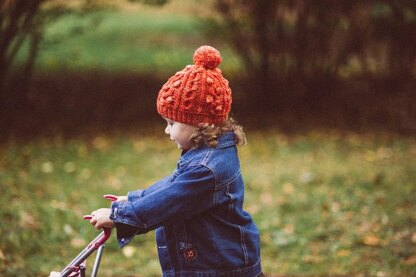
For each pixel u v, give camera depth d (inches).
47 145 337.1
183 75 114.1
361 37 406.3
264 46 410.3
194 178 111.3
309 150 343.3
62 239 207.5
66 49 588.7
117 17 761.0
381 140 362.3
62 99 430.0
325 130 383.6
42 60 540.1
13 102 390.3
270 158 328.2
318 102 418.0
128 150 338.3
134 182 283.9
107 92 458.9
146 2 397.1
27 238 199.8
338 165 313.3
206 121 114.0
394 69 421.1
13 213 213.9
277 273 191.6
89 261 198.4
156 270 192.5
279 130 383.6
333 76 415.2
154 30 707.4
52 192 257.1
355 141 360.5
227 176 113.5
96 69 529.7
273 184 282.8
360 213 241.6
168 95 114.2
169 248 114.6
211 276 112.7
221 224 113.7
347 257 201.6
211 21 427.2
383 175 285.7
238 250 114.0
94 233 215.9
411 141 360.5
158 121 401.7
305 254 206.7
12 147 327.0
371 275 187.2
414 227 223.1
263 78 416.8
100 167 304.8
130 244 216.2
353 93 429.1
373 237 214.2
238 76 495.2
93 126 382.6
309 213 245.9
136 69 543.2
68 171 294.0
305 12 401.4
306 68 414.0
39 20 375.6
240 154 335.6
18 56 543.8
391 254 201.3
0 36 362.0
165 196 110.4
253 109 419.5
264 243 215.8
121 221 109.8
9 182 255.8
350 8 398.3
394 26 409.1
